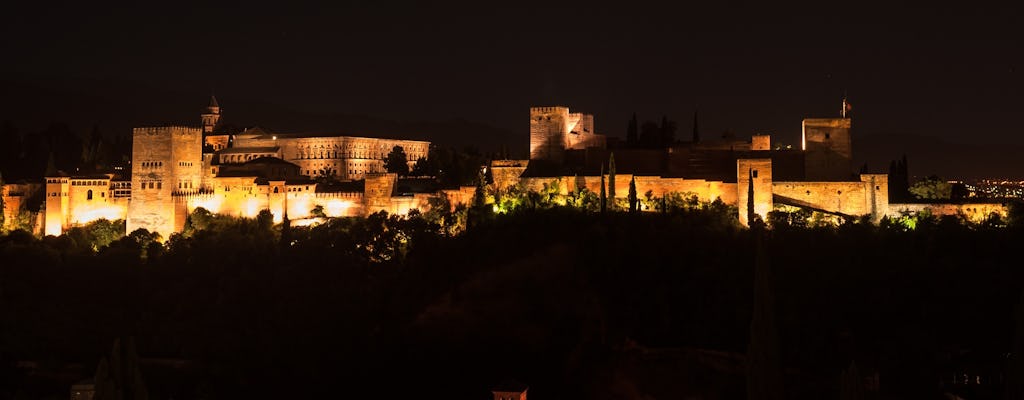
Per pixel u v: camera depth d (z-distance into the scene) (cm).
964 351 17288
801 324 18025
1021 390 10219
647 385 17925
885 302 18675
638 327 19025
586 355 18975
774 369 12262
